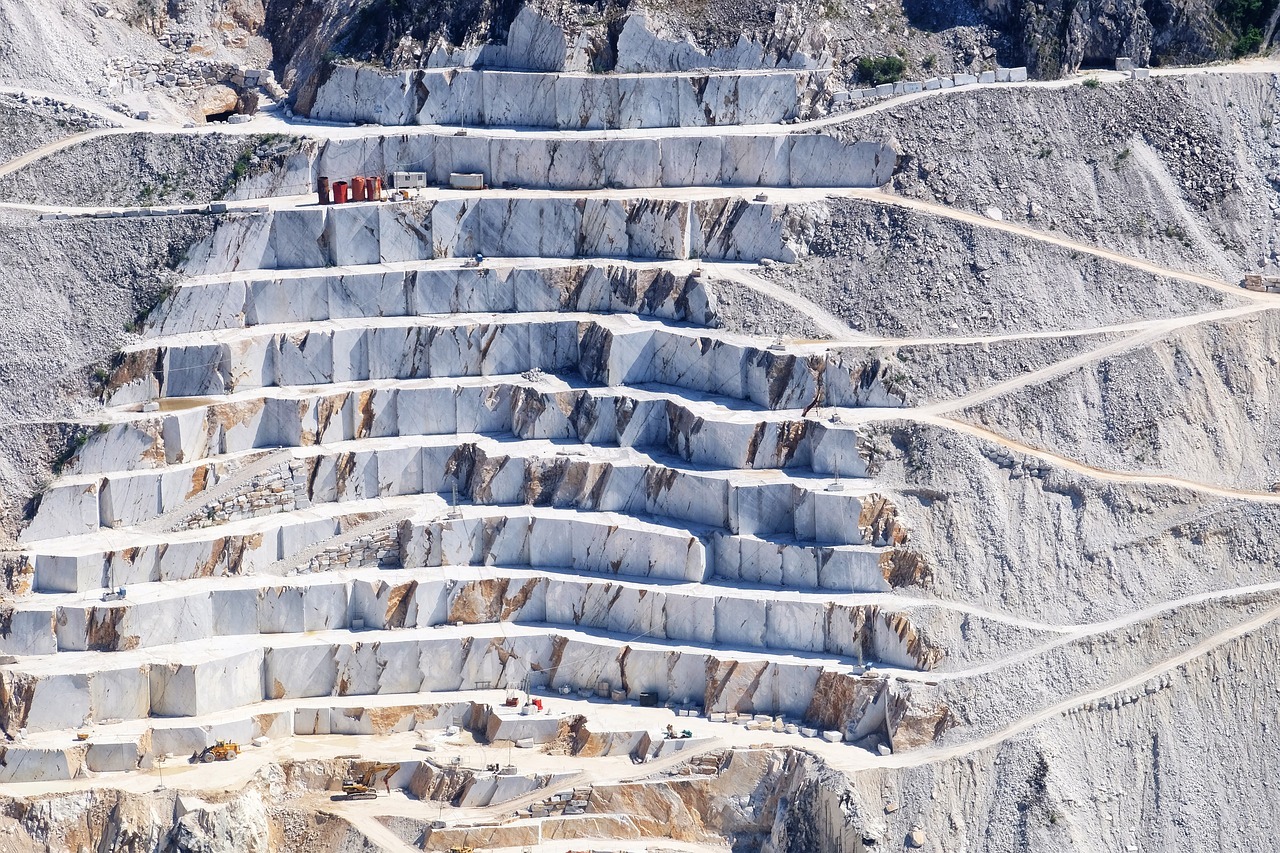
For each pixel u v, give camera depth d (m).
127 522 165.75
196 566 164.25
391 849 151.88
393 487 172.50
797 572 163.62
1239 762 159.00
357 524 169.12
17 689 154.62
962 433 166.00
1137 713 159.12
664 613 163.75
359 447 172.12
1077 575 163.38
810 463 167.38
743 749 155.50
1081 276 177.00
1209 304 177.00
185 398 171.12
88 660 157.38
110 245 174.88
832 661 159.75
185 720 156.62
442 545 168.25
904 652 158.75
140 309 172.88
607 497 169.75
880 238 177.62
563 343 177.38
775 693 159.88
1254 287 178.88
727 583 165.00
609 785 154.75
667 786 155.00
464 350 176.50
